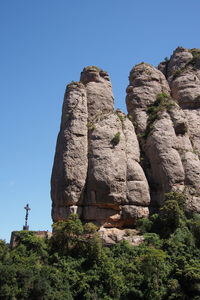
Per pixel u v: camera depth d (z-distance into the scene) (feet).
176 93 202.49
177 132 179.11
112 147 166.50
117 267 129.80
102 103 187.21
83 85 186.70
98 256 131.13
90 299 117.39
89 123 176.45
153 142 173.78
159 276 123.24
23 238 141.49
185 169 167.22
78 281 123.13
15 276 116.88
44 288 114.42
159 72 209.77
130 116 192.95
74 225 137.39
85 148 167.84
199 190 162.81
